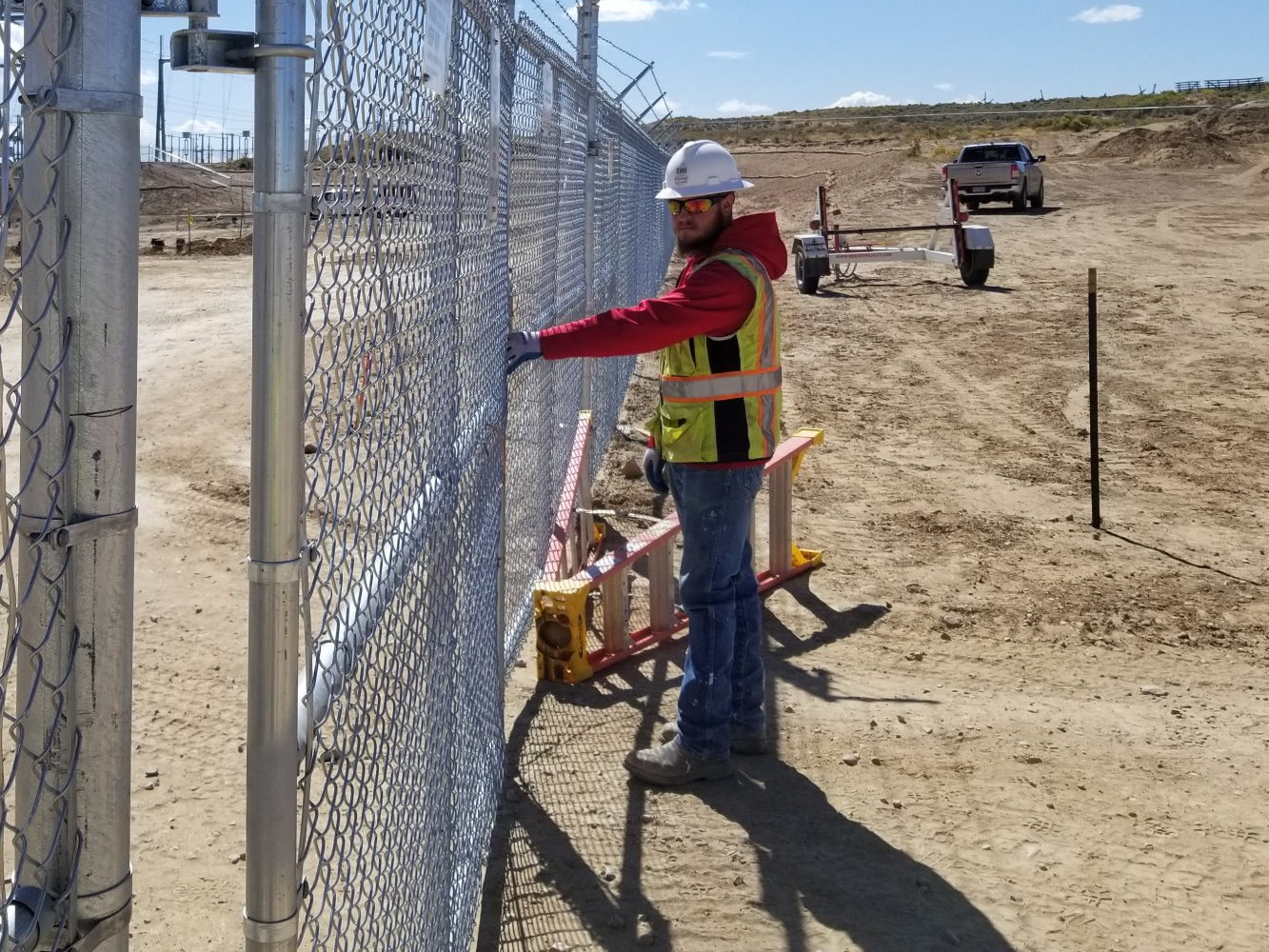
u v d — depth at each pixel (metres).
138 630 5.48
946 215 19.89
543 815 3.92
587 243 6.71
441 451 2.44
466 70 2.67
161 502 7.48
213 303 16.95
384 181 1.83
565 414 6.28
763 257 3.82
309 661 1.63
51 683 1.29
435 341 2.32
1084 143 56.59
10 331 10.01
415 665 2.27
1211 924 3.42
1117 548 7.12
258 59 1.46
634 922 3.36
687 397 3.84
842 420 10.68
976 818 3.98
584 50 6.61
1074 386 12.20
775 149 64.44
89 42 1.20
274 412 1.53
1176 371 12.85
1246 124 61.94
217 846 3.74
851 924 3.38
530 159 4.31
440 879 2.62
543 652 5.00
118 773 1.34
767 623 5.77
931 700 4.93
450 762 2.72
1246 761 4.45
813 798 4.09
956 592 6.27
